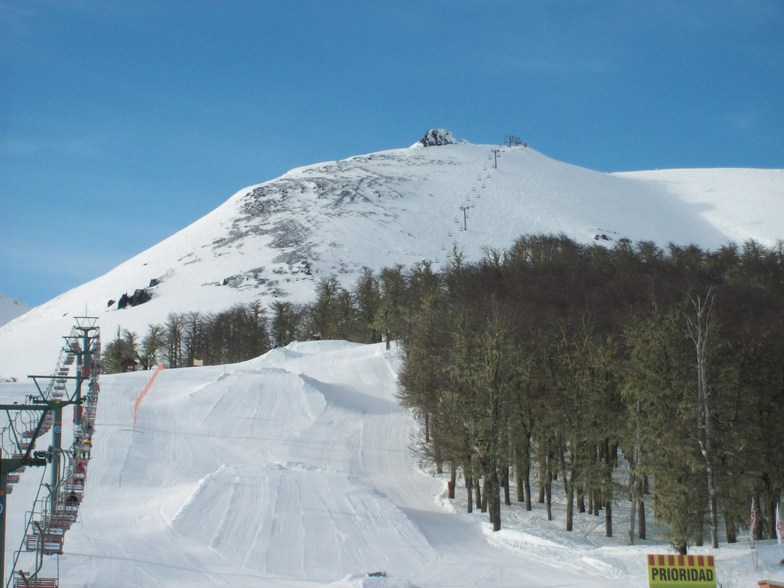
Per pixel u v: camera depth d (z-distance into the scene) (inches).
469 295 4621.1
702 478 2097.7
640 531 2472.9
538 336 2989.7
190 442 3221.0
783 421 2352.4
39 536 1487.5
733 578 1744.6
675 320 2444.6
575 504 2866.6
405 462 3218.5
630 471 2410.2
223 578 1811.0
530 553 2158.0
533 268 5600.4
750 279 5054.1
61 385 1625.2
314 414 3713.1
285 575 1872.5
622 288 4746.6
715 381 2325.3
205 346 6343.5
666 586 1492.4
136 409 3553.2
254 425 3508.9
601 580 1835.6
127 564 1849.2
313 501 2415.1
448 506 2751.0
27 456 1196.5
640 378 2386.8
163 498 2496.3
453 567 1978.3
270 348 6510.8
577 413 2507.4
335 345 5541.3
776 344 2610.7
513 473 3312.0
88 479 2689.5
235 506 2331.4
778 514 2082.9
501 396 2484.0
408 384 3304.6
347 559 2011.6
